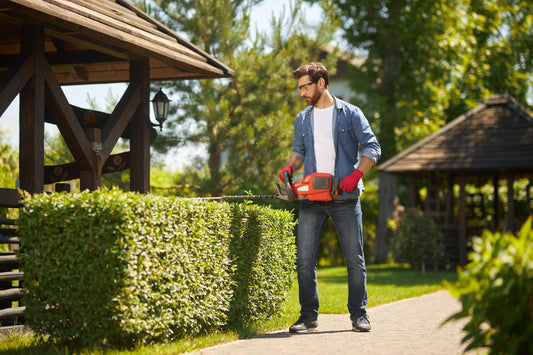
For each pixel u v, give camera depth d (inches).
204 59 330.0
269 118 569.9
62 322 183.5
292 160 232.4
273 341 199.2
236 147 563.5
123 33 264.5
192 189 591.5
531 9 942.4
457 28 887.7
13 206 242.7
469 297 111.0
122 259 171.3
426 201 692.7
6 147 434.9
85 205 176.4
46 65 253.1
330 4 621.0
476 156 656.4
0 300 241.1
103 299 173.9
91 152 275.0
